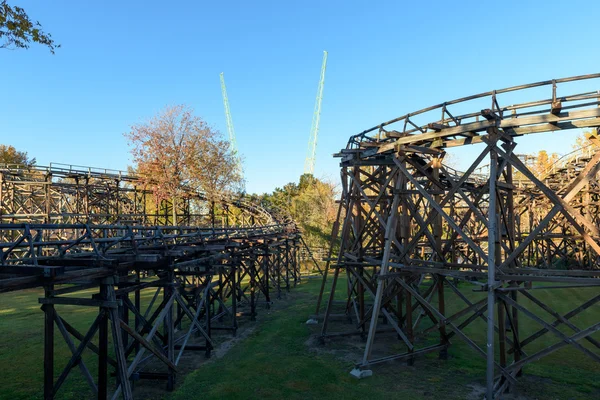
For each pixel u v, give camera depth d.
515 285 9.91
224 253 13.23
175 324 12.83
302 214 48.91
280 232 22.38
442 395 8.88
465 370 10.36
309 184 56.16
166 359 9.24
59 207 31.84
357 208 13.72
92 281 7.48
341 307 18.52
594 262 24.50
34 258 6.29
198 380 9.98
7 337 13.70
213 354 12.16
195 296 13.41
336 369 10.61
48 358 7.58
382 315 15.79
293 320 16.27
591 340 8.41
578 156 23.12
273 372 10.42
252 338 13.84
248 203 41.47
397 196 10.94
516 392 8.93
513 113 8.85
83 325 15.18
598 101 7.80
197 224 42.59
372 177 13.45
